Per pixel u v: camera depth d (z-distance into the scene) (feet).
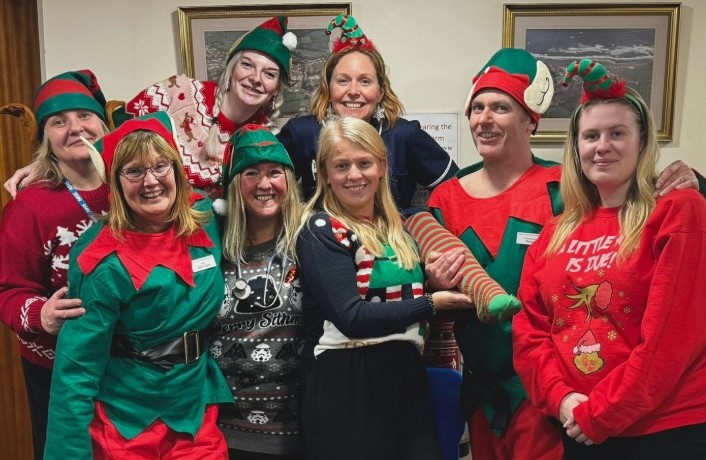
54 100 6.89
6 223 6.86
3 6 8.75
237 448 6.57
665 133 8.77
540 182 6.82
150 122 6.11
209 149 7.81
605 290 5.47
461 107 8.88
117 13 8.96
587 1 8.61
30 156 9.14
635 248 5.38
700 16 8.63
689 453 5.16
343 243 6.12
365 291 6.15
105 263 5.90
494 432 6.77
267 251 6.66
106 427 6.02
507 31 8.66
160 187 6.01
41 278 6.97
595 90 5.58
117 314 5.93
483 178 7.14
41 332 6.53
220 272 6.49
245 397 6.55
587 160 5.64
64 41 9.03
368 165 6.24
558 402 5.60
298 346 6.56
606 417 5.23
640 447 5.26
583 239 5.78
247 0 8.82
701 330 5.12
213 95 8.12
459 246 6.47
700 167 8.89
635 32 8.62
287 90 8.93
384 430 5.98
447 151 8.93
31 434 9.51
